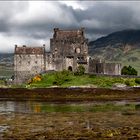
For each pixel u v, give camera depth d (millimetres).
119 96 122375
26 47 167875
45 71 157875
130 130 55219
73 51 167625
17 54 165250
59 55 166750
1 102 109500
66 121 66000
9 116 73250
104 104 101312
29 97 123125
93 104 101562
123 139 49375
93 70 166875
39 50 166000
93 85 134375
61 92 124938
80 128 58062
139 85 136875
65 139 49656
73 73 148250
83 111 81938
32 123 63688
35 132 54625
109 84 135750
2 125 61469
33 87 135750
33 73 164625
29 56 165000
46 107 93375
